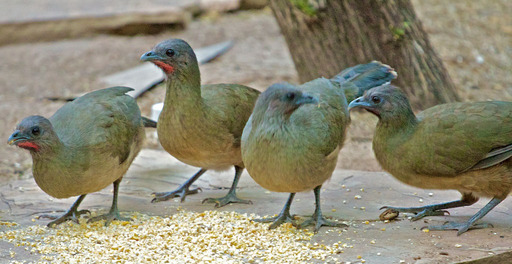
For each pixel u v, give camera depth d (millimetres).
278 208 11750
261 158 9859
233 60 23344
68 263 9367
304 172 9938
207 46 25703
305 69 16906
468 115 10211
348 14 16078
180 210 11758
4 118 18047
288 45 17188
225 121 11758
